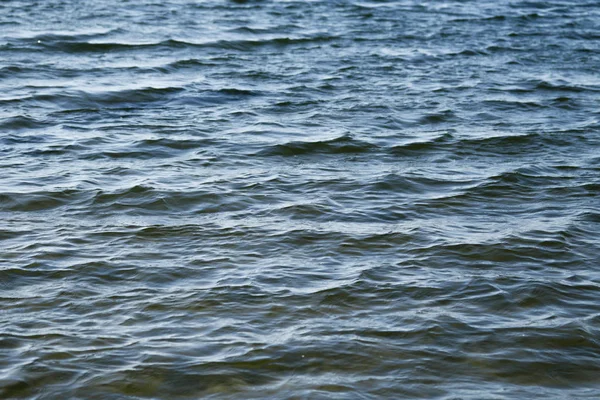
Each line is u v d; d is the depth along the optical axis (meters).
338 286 13.45
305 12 40.12
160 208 16.72
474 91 27.03
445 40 35.09
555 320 12.62
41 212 16.38
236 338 11.93
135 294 13.15
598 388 11.06
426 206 17.19
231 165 19.39
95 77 27.14
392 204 17.22
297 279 13.72
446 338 12.06
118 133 21.53
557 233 15.77
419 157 20.45
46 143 20.55
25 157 19.45
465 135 22.16
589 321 12.62
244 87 26.66
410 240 15.37
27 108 23.53
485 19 39.97
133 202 16.92
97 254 14.51
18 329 12.04
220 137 21.39
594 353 11.84
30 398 10.58
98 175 18.36
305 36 34.59
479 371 11.35
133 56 30.38
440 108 24.80
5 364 11.17
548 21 40.28
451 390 10.91
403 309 12.86
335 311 12.75
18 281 13.46
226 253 14.66
